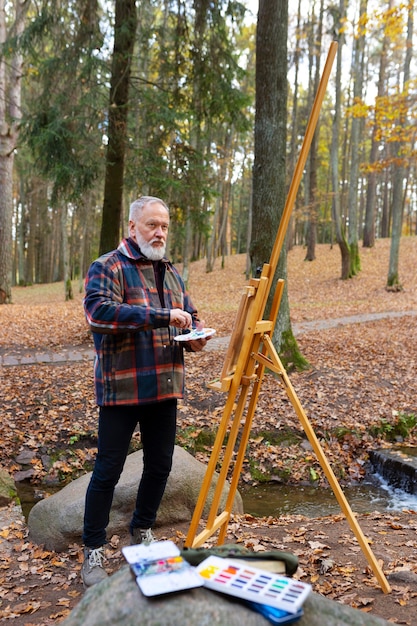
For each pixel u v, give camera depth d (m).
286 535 3.87
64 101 10.08
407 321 13.62
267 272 2.57
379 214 52.19
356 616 1.47
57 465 6.20
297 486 6.31
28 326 12.99
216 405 7.57
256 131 8.16
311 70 26.53
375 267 24.09
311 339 11.26
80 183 10.25
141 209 2.83
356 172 22.80
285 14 7.93
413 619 2.53
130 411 2.80
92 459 6.38
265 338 2.71
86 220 26.67
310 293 20.70
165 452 2.97
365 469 6.73
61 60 9.88
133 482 3.93
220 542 2.86
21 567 3.44
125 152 10.88
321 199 32.00
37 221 37.56
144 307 2.60
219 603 1.39
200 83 10.44
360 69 21.67
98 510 2.86
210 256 28.23
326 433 7.08
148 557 1.53
